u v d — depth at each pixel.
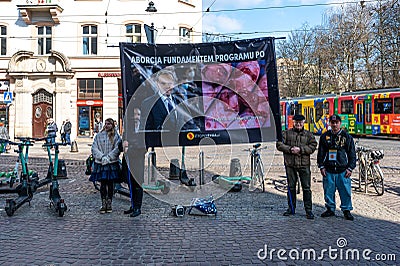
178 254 5.02
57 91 26.70
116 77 27.16
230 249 5.20
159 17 27.45
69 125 23.52
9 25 27.52
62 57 26.48
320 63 41.59
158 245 5.37
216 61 7.07
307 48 46.69
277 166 13.13
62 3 27.30
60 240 5.59
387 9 35.09
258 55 7.07
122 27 27.36
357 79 41.56
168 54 7.04
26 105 26.81
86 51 27.52
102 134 7.20
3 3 27.47
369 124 26.88
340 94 29.97
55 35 27.34
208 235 5.80
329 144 6.77
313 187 9.53
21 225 6.35
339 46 39.88
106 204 7.16
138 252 5.10
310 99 33.00
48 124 21.48
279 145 6.83
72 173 12.17
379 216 6.84
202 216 6.88
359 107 27.72
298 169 6.78
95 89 27.48
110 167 7.02
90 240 5.59
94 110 27.55
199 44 7.08
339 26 39.69
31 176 9.23
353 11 38.81
